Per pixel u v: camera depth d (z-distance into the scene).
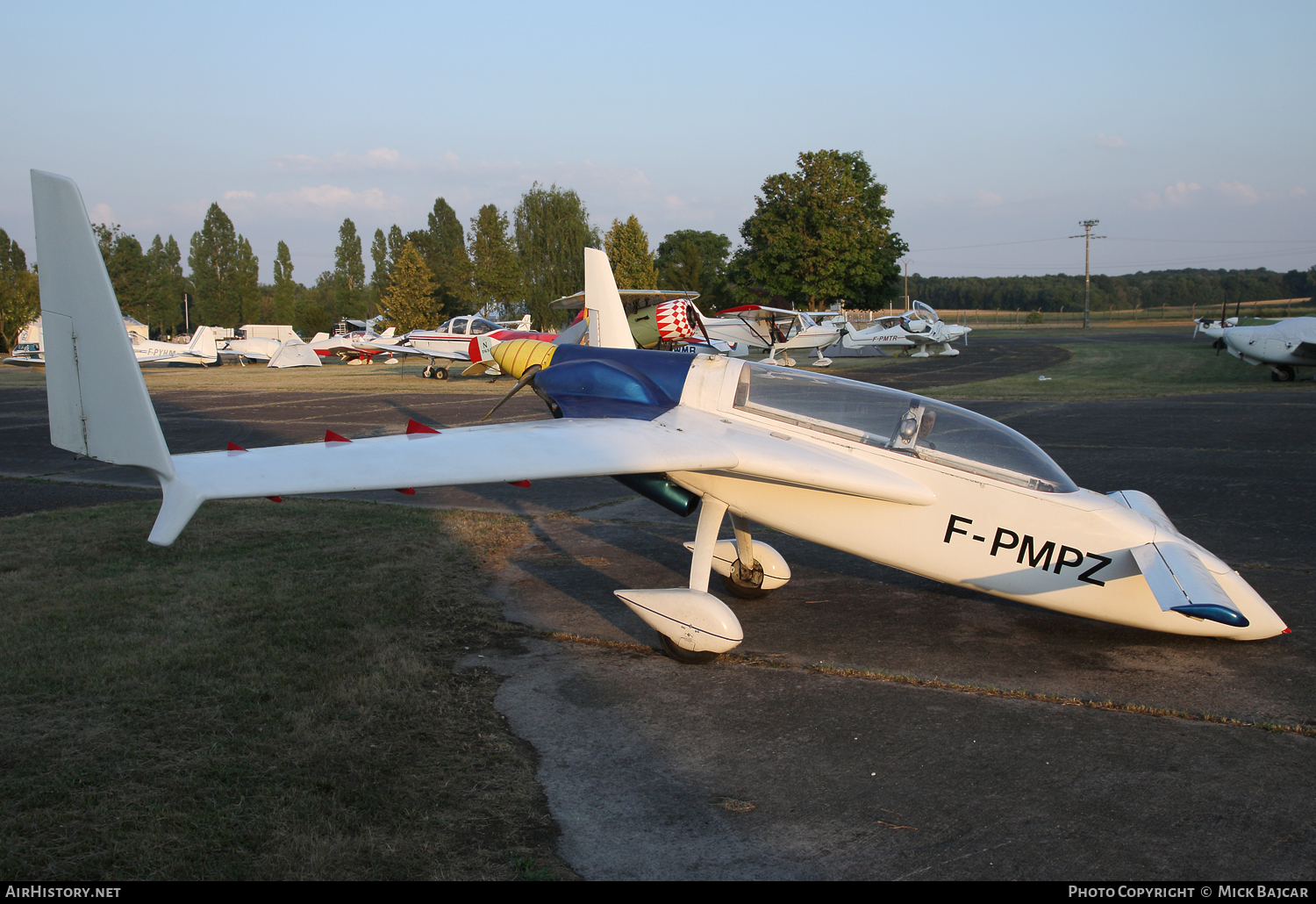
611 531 8.05
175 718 3.99
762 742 3.84
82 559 6.81
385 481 3.85
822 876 2.85
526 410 18.19
